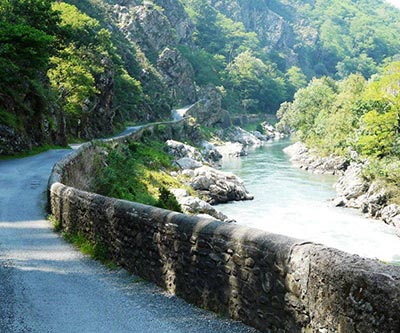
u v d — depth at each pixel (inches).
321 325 190.1
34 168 975.0
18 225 533.3
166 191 1040.2
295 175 2176.4
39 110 1378.0
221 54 6604.3
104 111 2314.2
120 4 4857.3
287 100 6491.1
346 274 175.5
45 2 1507.1
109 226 386.3
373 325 163.0
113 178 1059.3
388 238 1151.0
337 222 1314.0
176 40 5506.9
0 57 1155.3
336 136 2479.1
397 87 1779.0
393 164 1544.0
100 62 2411.4
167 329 249.0
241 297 246.7
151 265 329.1
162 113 3607.3
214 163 2652.6
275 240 225.5
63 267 374.3
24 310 279.9
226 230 258.5
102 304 290.0
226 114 4761.3
